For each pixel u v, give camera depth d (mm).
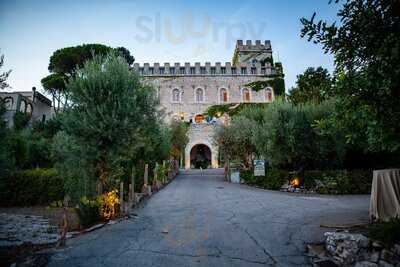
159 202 11883
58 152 11016
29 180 13156
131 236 6738
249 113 23969
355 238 5004
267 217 8750
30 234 6977
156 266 4961
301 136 15938
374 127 3859
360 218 7898
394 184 6965
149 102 10219
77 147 8547
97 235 6832
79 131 8484
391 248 4602
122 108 8672
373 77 3500
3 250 5703
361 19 3488
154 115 10695
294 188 16141
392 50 3109
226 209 10211
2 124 6719
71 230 7395
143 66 52031
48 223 8406
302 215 8906
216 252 5688
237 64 53906
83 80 8914
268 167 19281
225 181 21797
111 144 8703
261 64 55188
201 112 50062
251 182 19453
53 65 33938
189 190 15977
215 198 13008
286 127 16109
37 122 23641
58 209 11406
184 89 51062
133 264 5035
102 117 8375
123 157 9016
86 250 5734
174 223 8070
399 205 6742
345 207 10383
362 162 17578
